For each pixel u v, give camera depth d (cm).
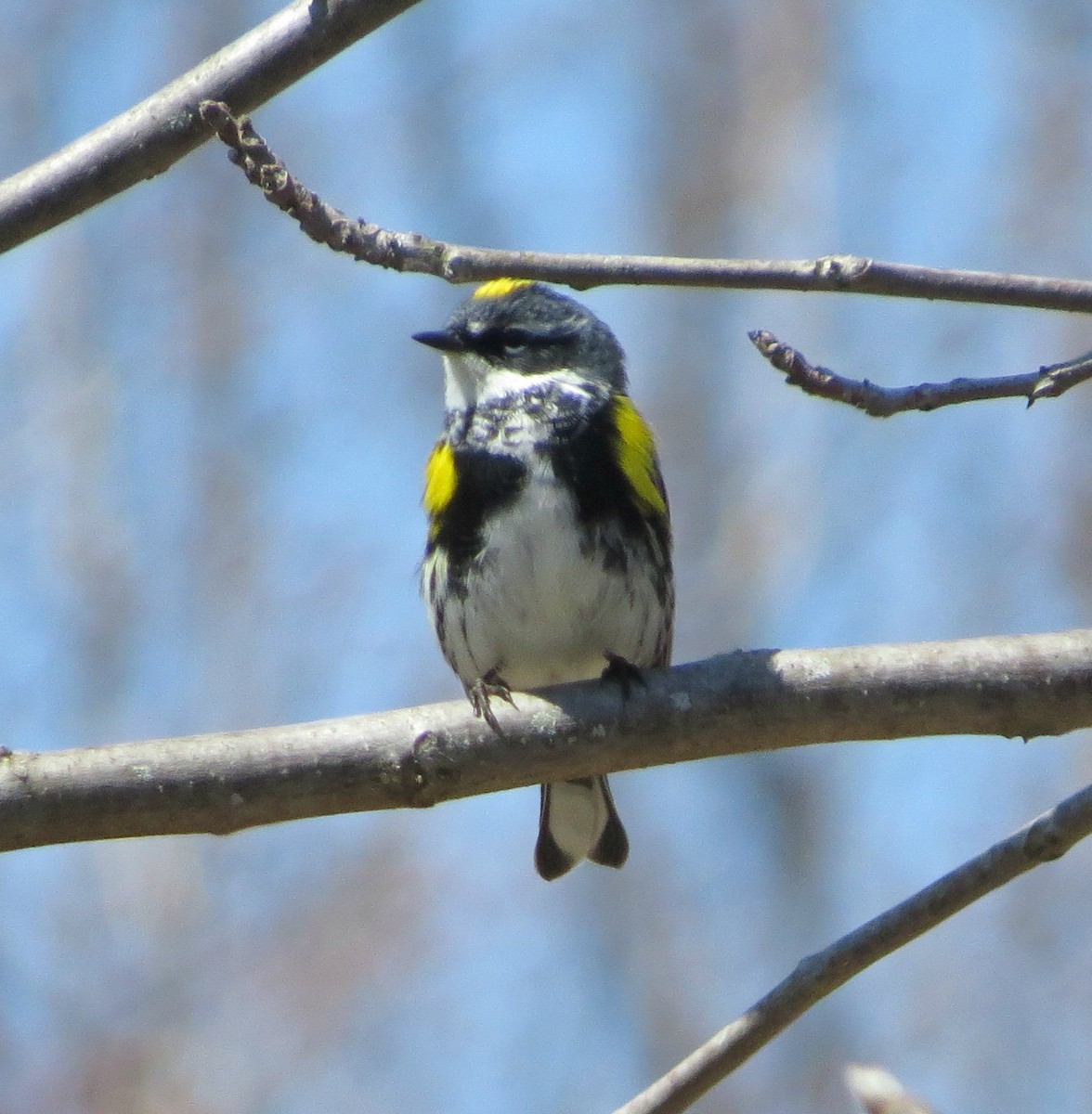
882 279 800
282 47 832
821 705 848
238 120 790
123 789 802
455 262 801
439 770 836
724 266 802
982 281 804
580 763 854
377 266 803
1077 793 789
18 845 803
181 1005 1861
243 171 796
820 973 790
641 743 855
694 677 859
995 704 838
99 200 849
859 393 823
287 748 822
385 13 829
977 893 791
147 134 839
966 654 845
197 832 817
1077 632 852
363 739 830
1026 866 789
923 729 846
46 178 845
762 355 827
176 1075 1795
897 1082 677
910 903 795
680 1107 789
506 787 853
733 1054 789
